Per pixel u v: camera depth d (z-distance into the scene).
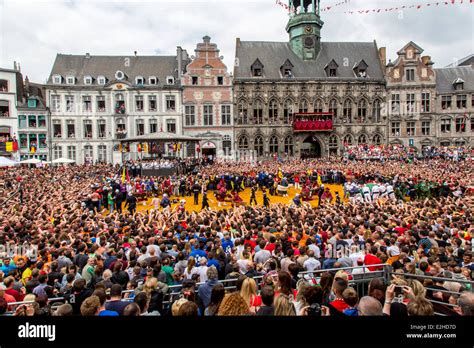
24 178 31.31
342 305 5.80
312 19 56.38
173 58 57.25
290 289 6.15
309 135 54.81
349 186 27.00
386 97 55.69
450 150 49.16
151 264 8.18
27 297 6.82
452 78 57.97
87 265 8.70
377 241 10.66
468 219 14.06
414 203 21.06
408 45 55.62
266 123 54.38
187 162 40.38
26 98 52.44
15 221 13.91
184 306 5.21
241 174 33.62
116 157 51.94
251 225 12.90
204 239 10.71
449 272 8.01
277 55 57.12
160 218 15.41
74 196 21.97
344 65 56.97
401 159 47.31
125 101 53.00
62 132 52.09
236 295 5.50
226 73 53.66
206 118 53.97
